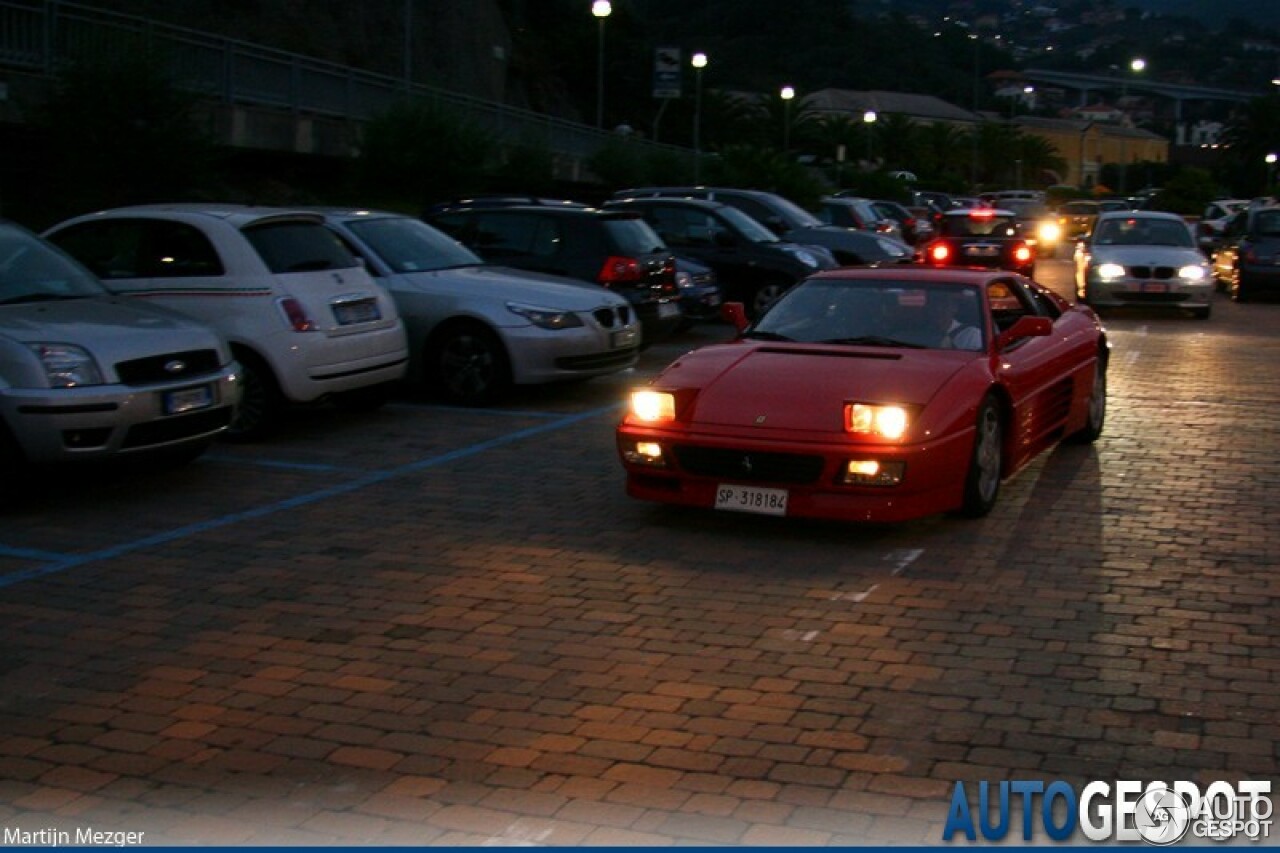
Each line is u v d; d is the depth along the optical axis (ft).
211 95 73.61
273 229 34.83
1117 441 34.94
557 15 252.42
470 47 161.68
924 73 549.54
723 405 25.26
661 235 60.29
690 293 52.80
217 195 71.51
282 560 23.93
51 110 57.77
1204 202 256.11
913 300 28.84
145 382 27.61
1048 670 18.62
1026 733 16.56
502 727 16.80
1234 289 81.56
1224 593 22.06
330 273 35.12
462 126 81.82
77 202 57.26
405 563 23.72
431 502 28.09
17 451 26.71
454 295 38.93
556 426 36.55
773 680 18.28
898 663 18.90
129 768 15.74
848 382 25.23
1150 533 25.77
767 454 24.36
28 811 14.70
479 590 22.21
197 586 22.44
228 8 123.95
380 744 16.34
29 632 20.26
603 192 126.52
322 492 28.96
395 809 14.69
